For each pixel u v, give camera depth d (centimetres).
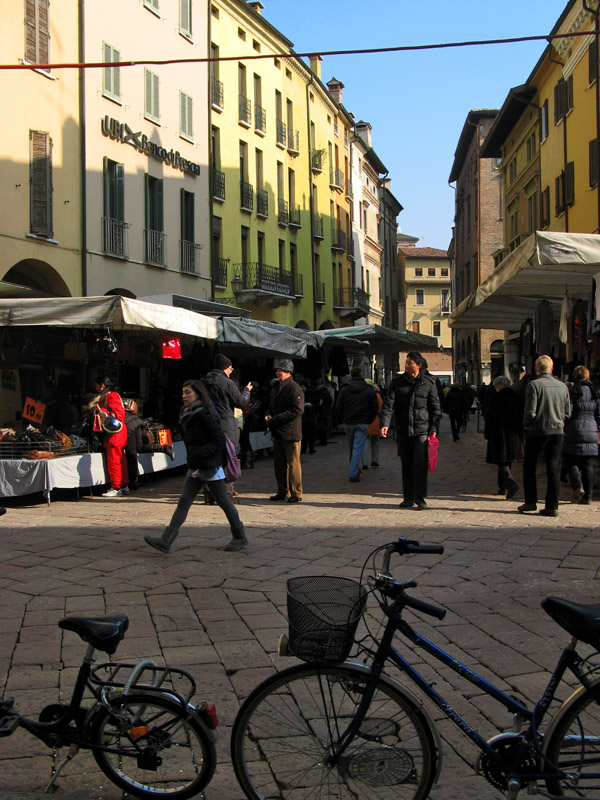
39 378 1445
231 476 1088
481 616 579
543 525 918
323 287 4347
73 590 655
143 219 2486
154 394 1711
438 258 9862
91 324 1137
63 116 2084
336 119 4675
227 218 3170
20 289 1504
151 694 328
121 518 994
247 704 317
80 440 1206
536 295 1469
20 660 497
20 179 1925
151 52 2542
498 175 4822
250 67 3403
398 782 305
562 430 980
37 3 1980
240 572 712
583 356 1344
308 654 300
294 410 1111
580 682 303
